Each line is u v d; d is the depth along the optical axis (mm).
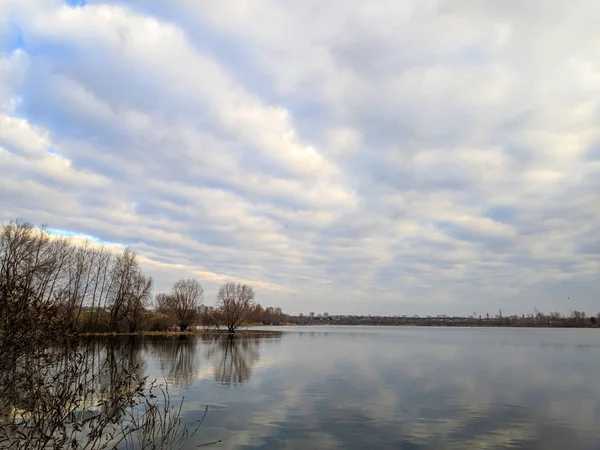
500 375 35406
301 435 17578
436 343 80938
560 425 19547
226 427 18516
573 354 56344
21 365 9656
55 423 9539
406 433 18078
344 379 32500
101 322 77562
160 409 20938
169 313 108875
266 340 84625
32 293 9797
